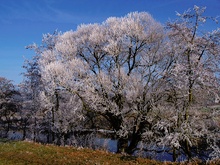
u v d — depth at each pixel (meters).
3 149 21.64
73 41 32.28
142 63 28.52
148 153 25.97
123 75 27.66
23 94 46.09
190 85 16.77
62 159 18.23
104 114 29.64
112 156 19.50
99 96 27.88
